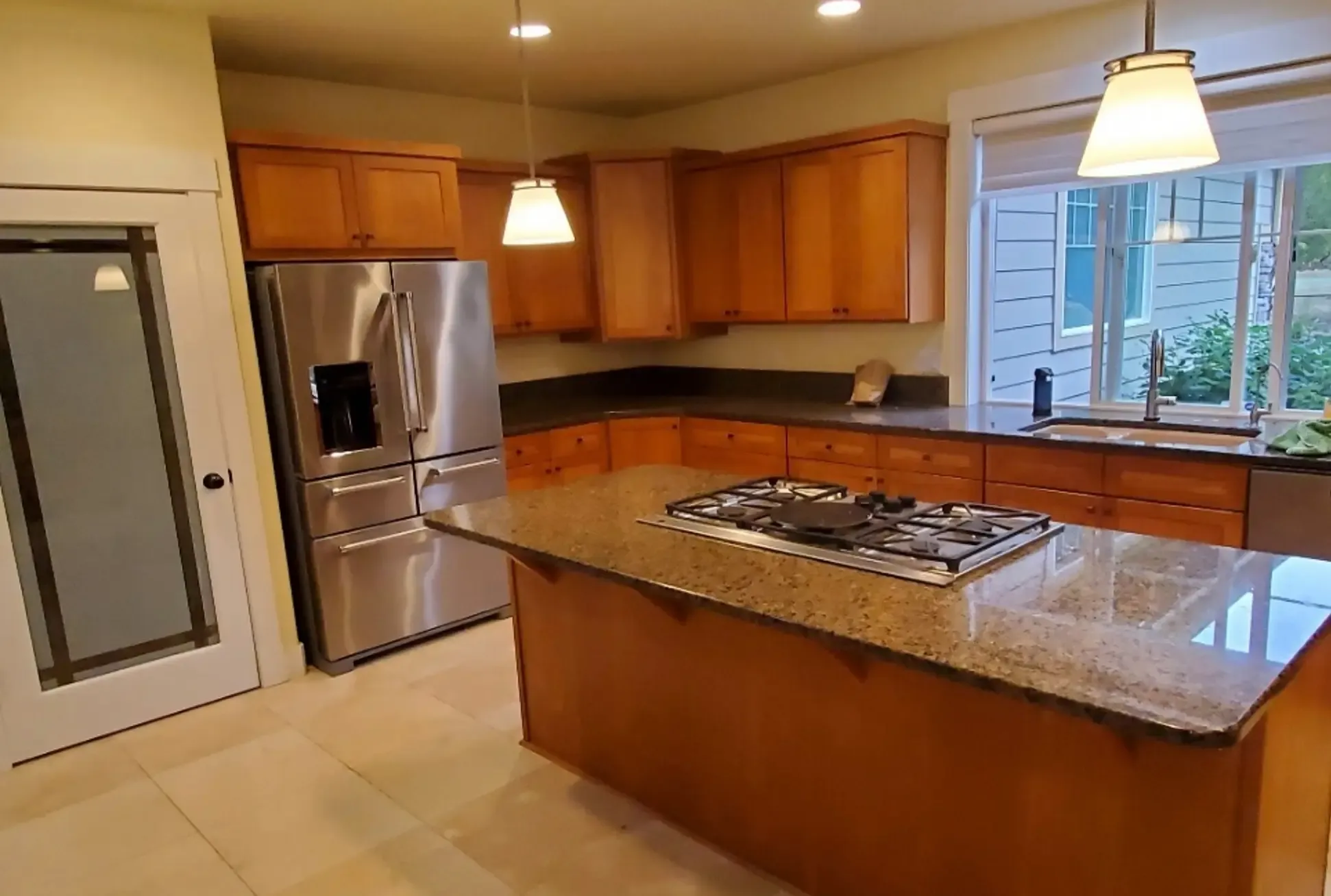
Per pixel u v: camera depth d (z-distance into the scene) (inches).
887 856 78.9
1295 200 129.7
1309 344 132.7
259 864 93.9
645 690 99.2
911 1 130.8
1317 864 72.7
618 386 215.3
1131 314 155.0
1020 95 147.3
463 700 130.8
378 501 143.2
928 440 146.6
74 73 114.8
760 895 86.3
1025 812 68.3
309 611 143.1
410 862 93.0
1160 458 122.0
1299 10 120.6
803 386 191.2
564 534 91.0
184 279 125.9
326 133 165.2
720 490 104.6
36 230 114.6
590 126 205.6
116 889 90.7
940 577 71.4
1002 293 172.6
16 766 117.4
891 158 154.3
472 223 172.9
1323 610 62.1
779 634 83.6
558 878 89.7
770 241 175.0
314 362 134.5
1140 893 62.8
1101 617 62.1
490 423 155.9
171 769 114.6
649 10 128.1
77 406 120.0
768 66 166.1
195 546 131.3
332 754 116.3
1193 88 63.7
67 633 121.7
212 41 134.6
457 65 155.4
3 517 115.2
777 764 86.6
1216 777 57.7
